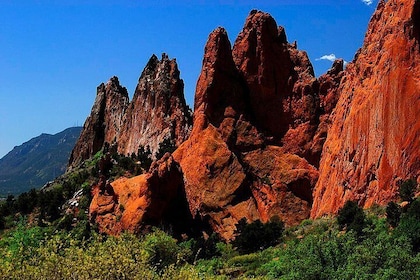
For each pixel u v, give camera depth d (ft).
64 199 300.61
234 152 267.18
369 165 202.90
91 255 115.14
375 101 207.00
